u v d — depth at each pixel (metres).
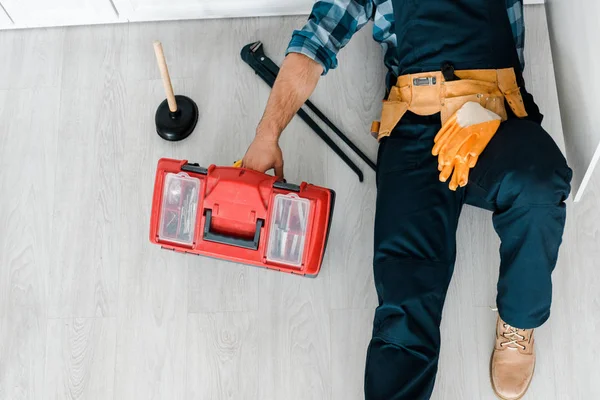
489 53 1.63
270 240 1.63
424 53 1.65
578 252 1.87
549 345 1.81
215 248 1.64
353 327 1.86
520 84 1.69
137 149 2.02
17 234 1.97
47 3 2.03
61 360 1.86
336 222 1.94
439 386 1.80
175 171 1.63
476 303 1.86
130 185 2.00
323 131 2.00
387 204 1.69
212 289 1.90
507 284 1.56
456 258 1.90
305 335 1.86
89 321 1.89
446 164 1.58
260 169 1.66
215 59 2.09
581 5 1.60
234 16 2.11
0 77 2.10
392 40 1.75
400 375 1.59
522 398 1.78
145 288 1.91
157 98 2.06
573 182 1.75
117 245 1.95
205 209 1.61
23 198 2.00
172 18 2.11
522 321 1.59
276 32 2.10
